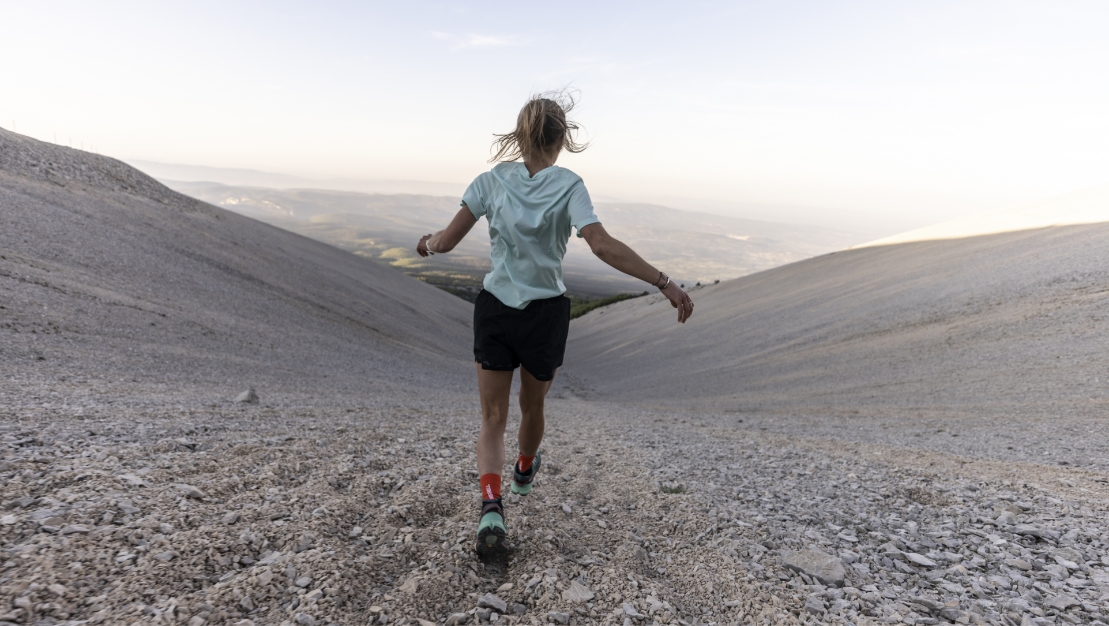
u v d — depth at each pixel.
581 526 2.88
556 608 2.01
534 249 2.26
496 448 2.45
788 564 2.53
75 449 3.07
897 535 3.04
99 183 30.22
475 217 2.43
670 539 2.86
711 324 38.31
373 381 16.61
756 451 6.16
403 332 33.50
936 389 14.70
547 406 15.40
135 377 8.84
